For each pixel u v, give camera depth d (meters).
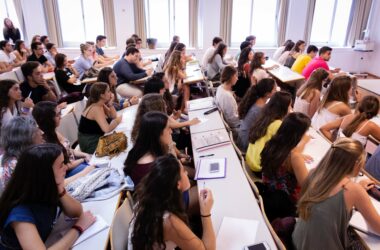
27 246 1.36
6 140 1.95
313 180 1.58
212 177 2.09
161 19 8.48
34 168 1.44
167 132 1.95
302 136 2.01
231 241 1.51
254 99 2.97
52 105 2.33
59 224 1.71
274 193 2.11
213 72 6.04
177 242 1.35
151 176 1.33
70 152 2.54
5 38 7.75
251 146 2.48
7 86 2.90
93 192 1.96
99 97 2.81
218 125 3.09
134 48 5.02
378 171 2.33
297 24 8.33
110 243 1.48
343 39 8.88
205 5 8.03
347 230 1.61
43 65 5.64
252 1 8.34
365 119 2.66
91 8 8.22
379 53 8.39
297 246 1.66
